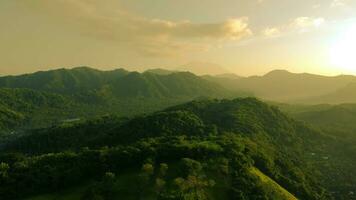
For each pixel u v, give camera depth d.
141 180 120.56
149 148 138.50
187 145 140.62
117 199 116.19
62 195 126.12
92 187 122.31
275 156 191.12
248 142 189.00
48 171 133.50
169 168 129.62
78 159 140.00
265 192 129.12
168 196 112.44
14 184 130.38
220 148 145.12
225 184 126.00
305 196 156.25
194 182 120.06
